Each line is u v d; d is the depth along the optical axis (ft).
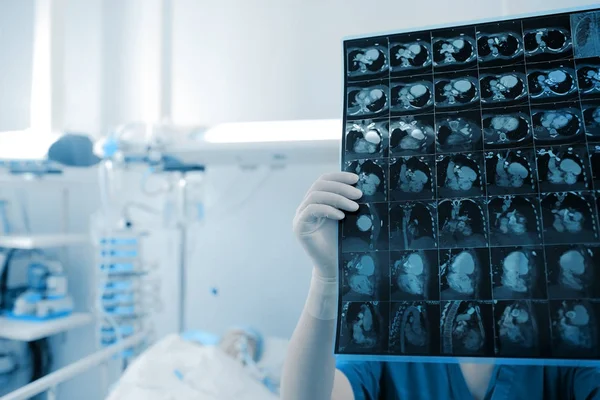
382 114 2.75
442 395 2.93
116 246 5.72
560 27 2.67
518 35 2.72
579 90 2.52
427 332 2.28
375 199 2.57
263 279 6.11
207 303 6.28
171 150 4.73
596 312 2.15
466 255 2.37
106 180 5.97
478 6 5.31
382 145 2.68
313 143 4.34
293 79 5.95
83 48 6.70
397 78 2.81
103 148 4.90
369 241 2.50
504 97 2.60
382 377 3.12
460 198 2.47
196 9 6.32
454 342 2.23
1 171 5.74
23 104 5.54
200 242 6.32
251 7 6.12
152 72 6.48
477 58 2.72
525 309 2.22
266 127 4.43
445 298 2.32
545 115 2.51
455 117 2.63
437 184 2.52
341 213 2.54
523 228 2.34
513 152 2.48
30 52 5.58
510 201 2.40
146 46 6.51
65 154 5.00
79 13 6.72
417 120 2.68
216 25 6.24
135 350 5.84
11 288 6.39
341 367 3.01
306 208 2.59
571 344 2.11
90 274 6.66
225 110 6.19
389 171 2.61
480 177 2.48
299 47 5.93
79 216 6.75
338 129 4.30
